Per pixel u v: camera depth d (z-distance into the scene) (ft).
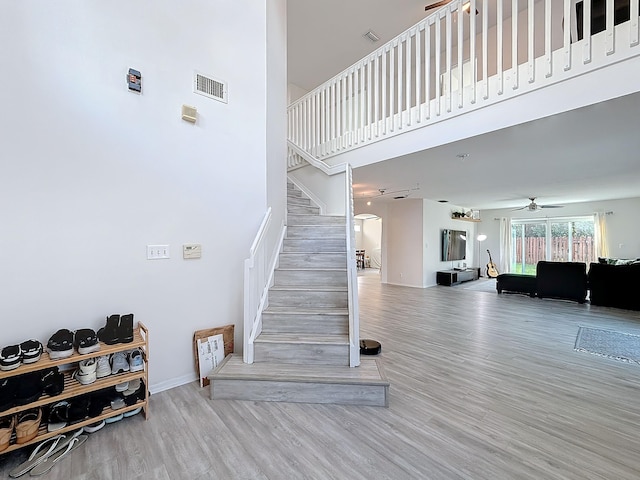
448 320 15.57
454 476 5.20
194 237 8.70
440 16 10.61
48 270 6.49
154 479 5.14
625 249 25.75
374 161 13.47
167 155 8.16
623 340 12.42
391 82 12.46
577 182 18.19
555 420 6.86
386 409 7.27
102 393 6.67
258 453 5.76
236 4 9.62
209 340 8.82
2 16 5.97
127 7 7.52
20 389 5.48
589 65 7.66
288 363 8.36
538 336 12.97
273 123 11.21
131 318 7.06
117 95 7.34
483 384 8.59
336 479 5.15
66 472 5.27
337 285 10.75
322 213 15.65
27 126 6.21
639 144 10.84
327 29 18.63
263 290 9.83
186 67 8.52
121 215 7.44
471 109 9.96
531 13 8.61
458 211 31.45
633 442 6.11
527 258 32.60
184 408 7.26
